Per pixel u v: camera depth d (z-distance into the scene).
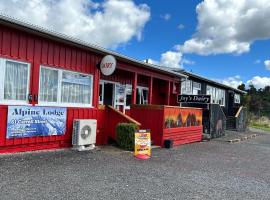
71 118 11.08
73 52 11.15
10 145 9.11
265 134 25.92
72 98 11.21
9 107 8.97
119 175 7.58
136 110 14.12
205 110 18.50
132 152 11.04
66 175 7.14
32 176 6.82
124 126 11.62
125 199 5.85
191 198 6.25
